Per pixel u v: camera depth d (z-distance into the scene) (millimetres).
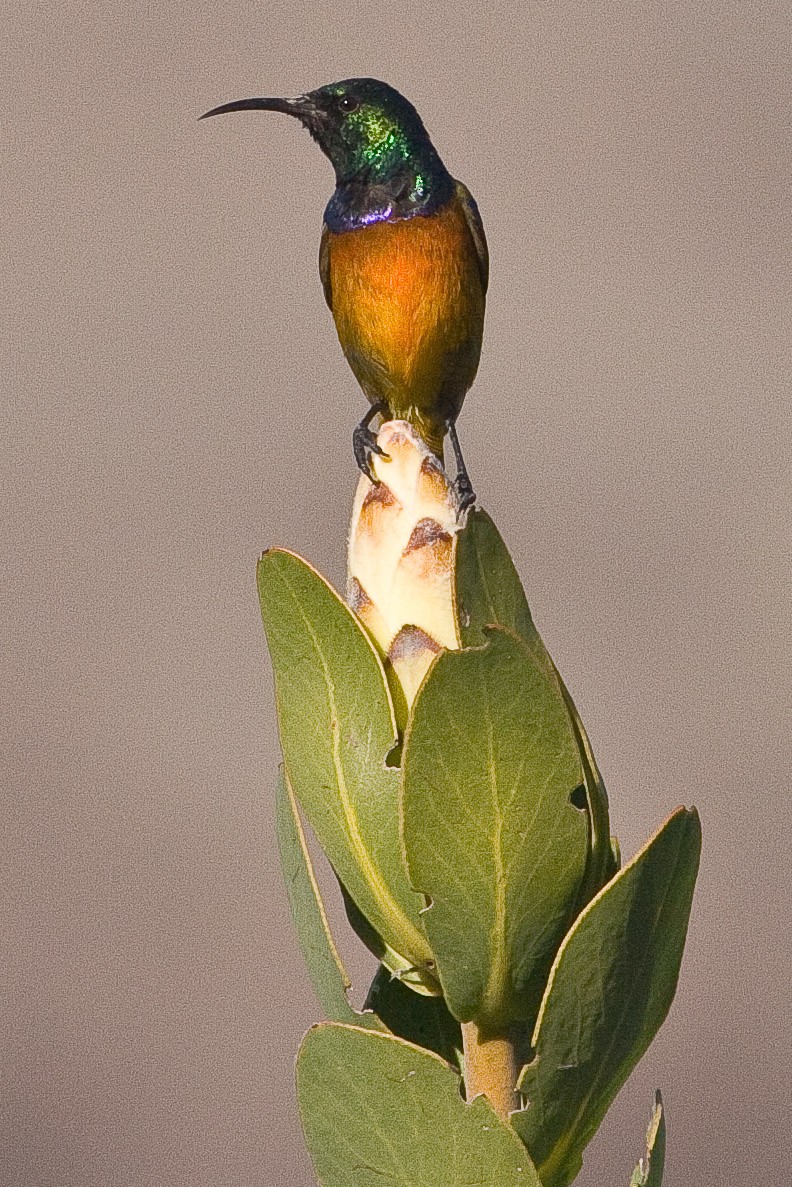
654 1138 3430
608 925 3422
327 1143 3434
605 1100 3438
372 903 3451
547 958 3438
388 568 3449
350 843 3447
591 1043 3430
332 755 3447
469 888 3432
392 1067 3428
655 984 3436
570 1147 3436
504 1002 3441
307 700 3447
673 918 3434
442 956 3436
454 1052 3490
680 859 3430
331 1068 3432
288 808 3469
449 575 3447
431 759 3428
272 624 3447
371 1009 3492
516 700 3426
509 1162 3424
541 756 3430
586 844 3434
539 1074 3428
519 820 3432
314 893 3455
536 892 3434
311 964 3463
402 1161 3432
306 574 3439
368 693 3441
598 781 3443
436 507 3449
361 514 3453
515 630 3441
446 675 3424
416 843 3430
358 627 3439
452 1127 3428
